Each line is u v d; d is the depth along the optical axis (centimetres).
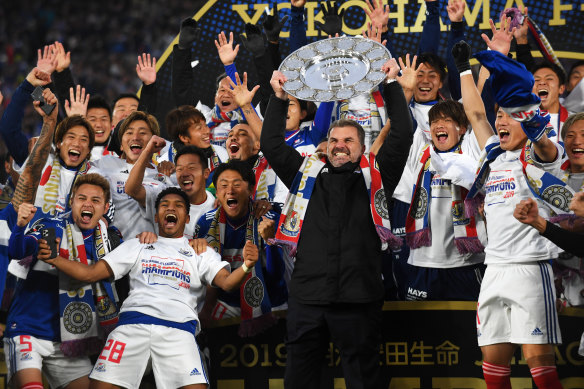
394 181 754
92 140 899
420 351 836
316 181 752
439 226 873
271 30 1049
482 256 866
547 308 739
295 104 997
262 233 775
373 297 704
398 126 734
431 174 882
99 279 786
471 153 908
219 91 1137
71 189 884
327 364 836
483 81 998
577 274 848
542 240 747
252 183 875
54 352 807
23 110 896
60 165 888
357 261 709
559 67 1005
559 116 966
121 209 937
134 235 926
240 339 855
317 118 962
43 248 751
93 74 1989
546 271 750
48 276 816
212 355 859
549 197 757
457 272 869
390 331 844
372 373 701
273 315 843
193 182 920
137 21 2059
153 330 756
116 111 1146
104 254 825
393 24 1258
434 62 1009
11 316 807
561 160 764
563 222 746
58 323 807
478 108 849
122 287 854
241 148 976
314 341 709
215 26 1313
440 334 835
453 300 859
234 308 869
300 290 713
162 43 2016
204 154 951
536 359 734
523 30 1029
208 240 867
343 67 714
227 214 875
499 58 682
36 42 2136
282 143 755
